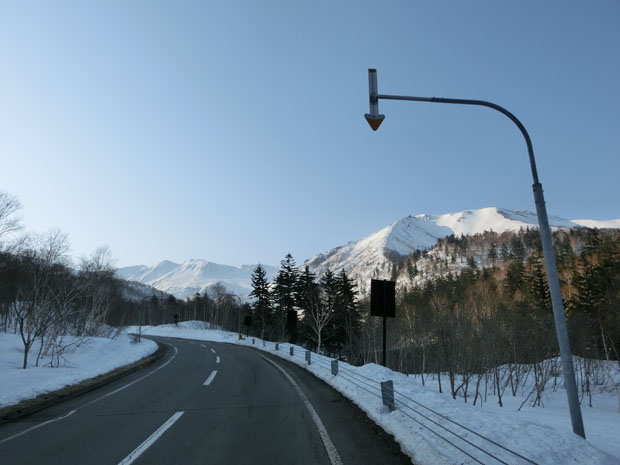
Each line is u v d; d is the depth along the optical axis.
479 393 22.27
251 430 6.77
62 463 5.18
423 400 7.61
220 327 91.06
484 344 24.11
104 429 6.94
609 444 6.94
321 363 17.11
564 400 21.42
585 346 28.89
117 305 58.00
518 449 4.60
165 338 56.06
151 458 5.32
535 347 25.84
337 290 46.75
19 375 12.95
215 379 13.96
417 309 49.72
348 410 8.37
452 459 4.68
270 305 60.75
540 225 5.66
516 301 54.09
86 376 13.62
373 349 41.50
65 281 29.55
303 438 6.21
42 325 17.36
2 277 29.50
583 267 50.34
